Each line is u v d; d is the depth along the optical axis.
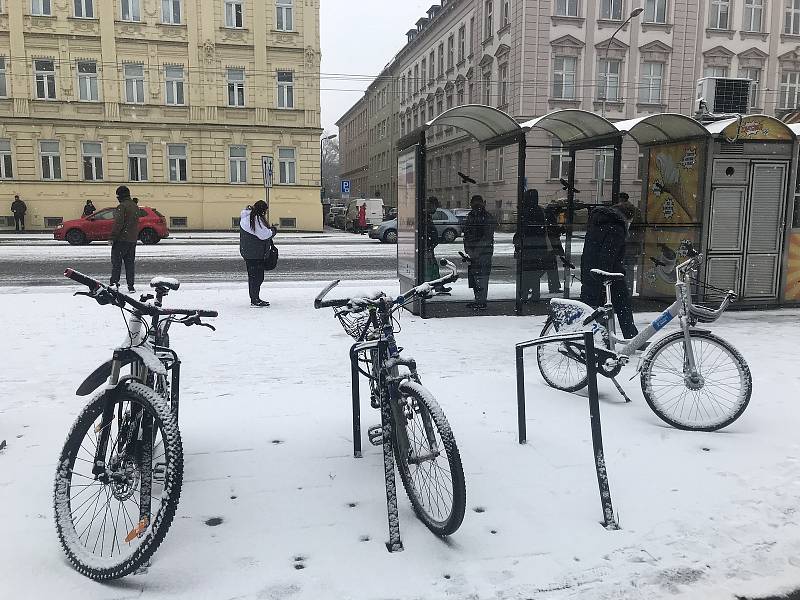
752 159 8.55
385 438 3.17
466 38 39.62
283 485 3.51
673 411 4.55
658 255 9.34
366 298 3.28
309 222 31.88
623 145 10.06
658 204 9.36
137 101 29.62
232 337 7.10
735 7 33.50
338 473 3.66
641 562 2.81
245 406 4.78
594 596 2.58
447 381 5.44
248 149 30.80
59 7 28.38
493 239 8.77
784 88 34.81
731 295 4.55
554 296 9.08
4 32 28.02
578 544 2.94
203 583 2.62
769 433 4.31
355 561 2.79
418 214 8.39
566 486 3.52
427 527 3.06
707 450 4.04
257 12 29.88
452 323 8.06
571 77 32.47
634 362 6.08
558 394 5.14
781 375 5.64
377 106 66.81
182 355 6.29
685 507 3.30
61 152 29.11
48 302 9.29
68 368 5.78
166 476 2.59
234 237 26.34
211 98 30.00
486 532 3.04
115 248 10.18
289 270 14.60
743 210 8.67
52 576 2.67
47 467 3.65
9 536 2.95
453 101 42.78
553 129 9.13
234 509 3.23
